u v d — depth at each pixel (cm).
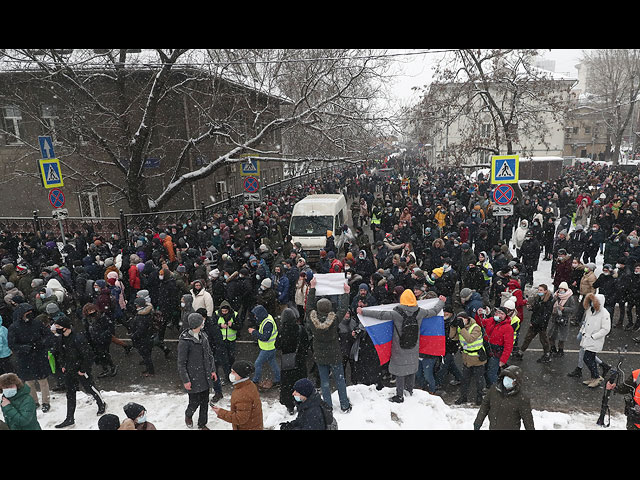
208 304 914
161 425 673
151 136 2138
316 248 1669
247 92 1986
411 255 1258
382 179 4328
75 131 1967
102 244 1495
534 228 1402
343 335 768
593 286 1034
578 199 2077
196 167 2512
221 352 799
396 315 669
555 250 1395
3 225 2191
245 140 2194
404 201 2439
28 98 2227
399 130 1972
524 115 2103
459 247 1321
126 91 2261
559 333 916
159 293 988
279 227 1747
